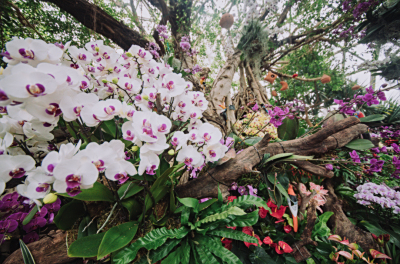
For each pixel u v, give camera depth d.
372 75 3.22
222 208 0.92
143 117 0.57
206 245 0.81
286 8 3.02
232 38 2.98
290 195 1.27
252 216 0.89
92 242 0.69
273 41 3.16
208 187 1.08
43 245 0.87
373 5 2.34
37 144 0.77
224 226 0.91
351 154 1.18
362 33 2.77
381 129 2.12
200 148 0.87
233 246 1.10
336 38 3.10
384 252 1.40
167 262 0.73
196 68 2.63
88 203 0.90
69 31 2.84
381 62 2.83
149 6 3.73
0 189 0.52
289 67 4.06
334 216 1.58
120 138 0.93
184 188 1.11
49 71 0.47
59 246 0.88
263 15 2.93
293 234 1.27
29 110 0.47
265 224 1.32
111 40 3.62
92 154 0.51
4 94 0.44
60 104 0.50
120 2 3.54
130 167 0.57
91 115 0.57
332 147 1.32
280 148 1.24
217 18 3.19
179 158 0.72
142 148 0.55
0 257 0.94
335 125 1.24
